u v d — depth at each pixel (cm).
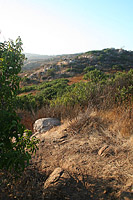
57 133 425
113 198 220
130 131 362
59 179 254
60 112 561
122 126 381
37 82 2477
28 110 710
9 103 272
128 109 424
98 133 384
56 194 235
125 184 238
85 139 371
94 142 353
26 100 784
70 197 229
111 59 3288
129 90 518
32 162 318
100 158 301
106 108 479
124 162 283
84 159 304
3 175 286
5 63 247
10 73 256
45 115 582
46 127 485
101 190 234
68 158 314
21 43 270
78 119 450
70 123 444
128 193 223
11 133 253
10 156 240
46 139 401
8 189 256
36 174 284
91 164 287
